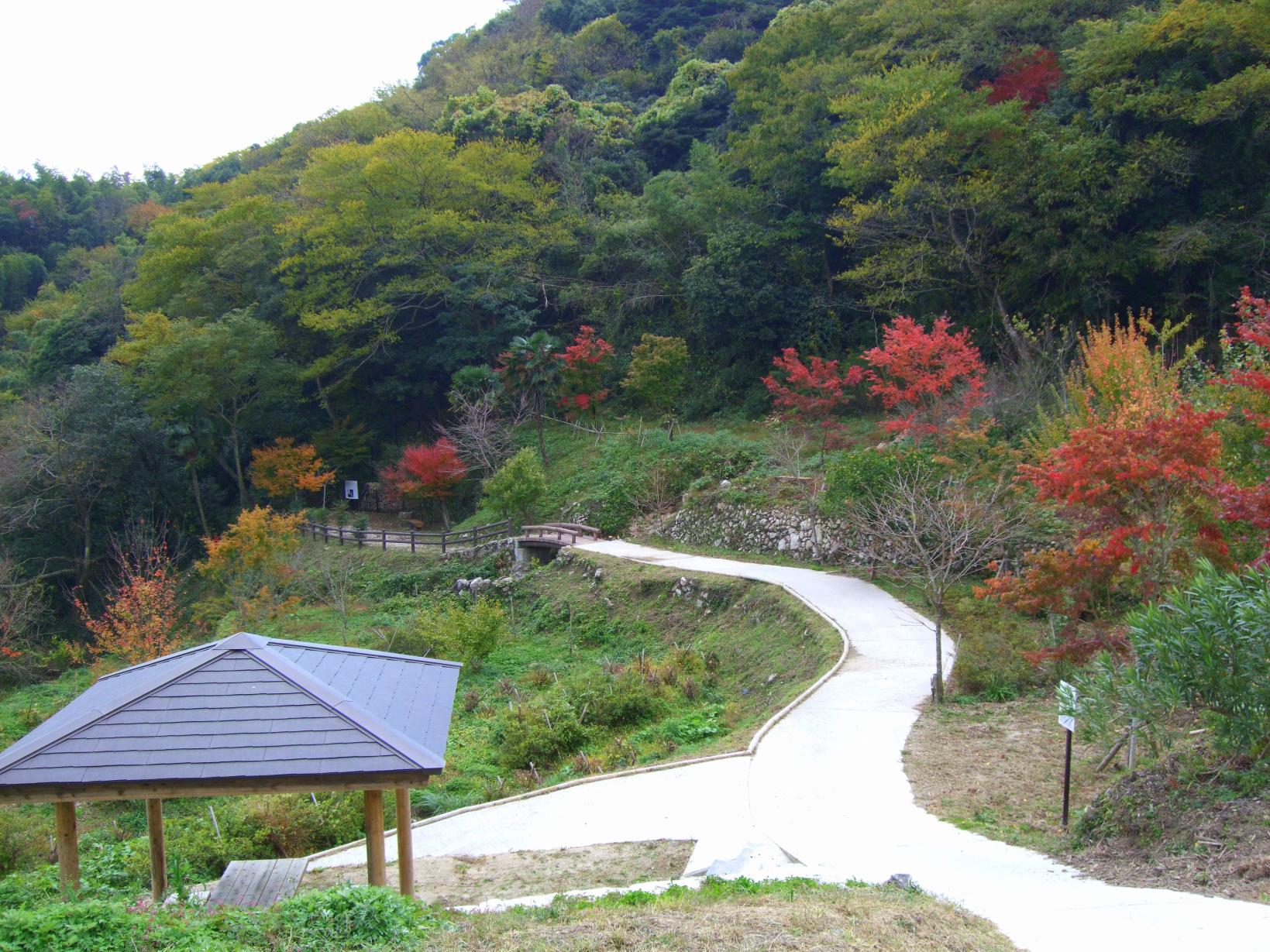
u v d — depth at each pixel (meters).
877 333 31.28
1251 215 23.38
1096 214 23.80
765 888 7.28
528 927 6.59
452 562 29.19
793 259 32.66
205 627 27.42
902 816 9.59
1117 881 7.25
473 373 34.06
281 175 50.16
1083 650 11.62
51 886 8.99
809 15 36.16
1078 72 25.78
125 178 96.75
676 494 28.77
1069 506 12.72
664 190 36.75
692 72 47.41
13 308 67.06
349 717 7.20
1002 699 13.45
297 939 6.40
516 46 62.94
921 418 21.25
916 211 27.23
